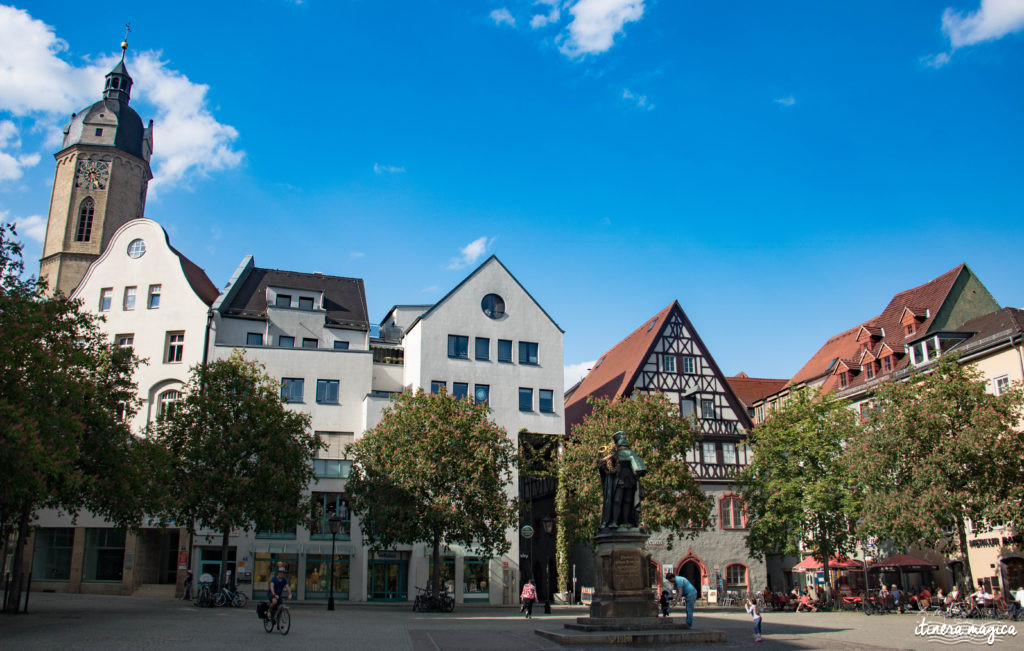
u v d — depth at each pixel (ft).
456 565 138.62
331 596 108.88
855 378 160.86
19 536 85.76
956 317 147.13
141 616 82.28
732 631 72.18
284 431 110.52
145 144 204.33
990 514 96.22
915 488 101.91
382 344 166.91
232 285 156.04
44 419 71.10
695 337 162.40
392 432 114.01
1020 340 116.98
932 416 101.24
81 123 198.29
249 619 82.48
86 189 193.77
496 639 63.62
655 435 124.57
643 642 58.95
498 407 150.10
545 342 157.07
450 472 111.14
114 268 149.69
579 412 177.27
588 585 156.25
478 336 152.46
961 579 119.75
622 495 66.64
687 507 121.39
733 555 152.25
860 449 109.29
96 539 136.36
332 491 138.82
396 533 108.58
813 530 129.29
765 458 131.64
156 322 145.48
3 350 66.44
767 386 199.93
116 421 90.58
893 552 140.87
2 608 90.48
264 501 105.70
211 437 105.29
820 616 103.50
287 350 144.56
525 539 186.70
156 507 95.09
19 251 75.77
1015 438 99.04
